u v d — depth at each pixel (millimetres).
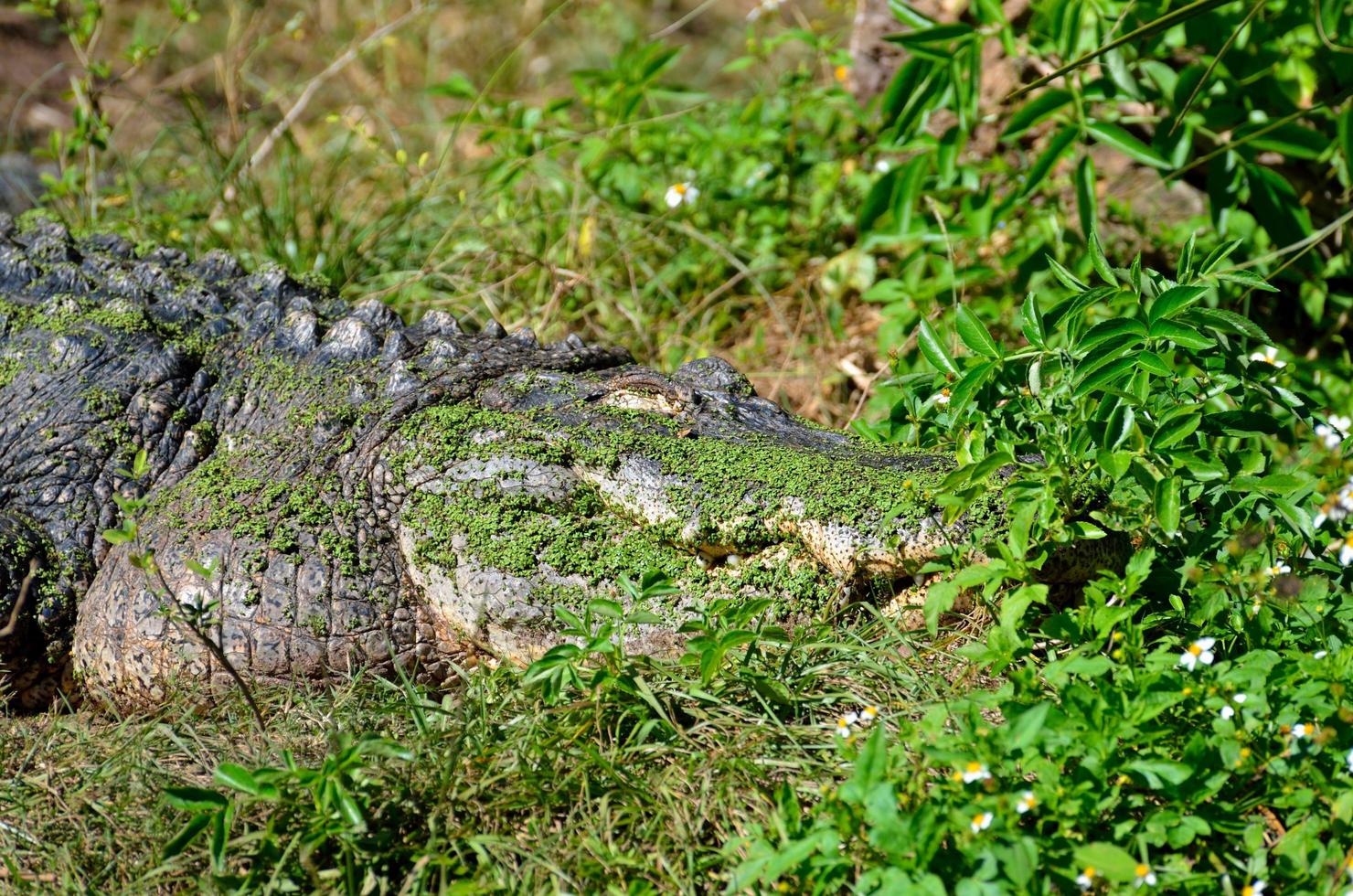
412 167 13047
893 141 9883
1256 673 5270
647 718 5926
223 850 4957
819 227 11562
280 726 6320
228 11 17906
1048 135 11312
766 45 12156
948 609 5738
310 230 12016
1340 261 9938
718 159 12148
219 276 8906
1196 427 6039
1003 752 4910
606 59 17906
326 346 7762
